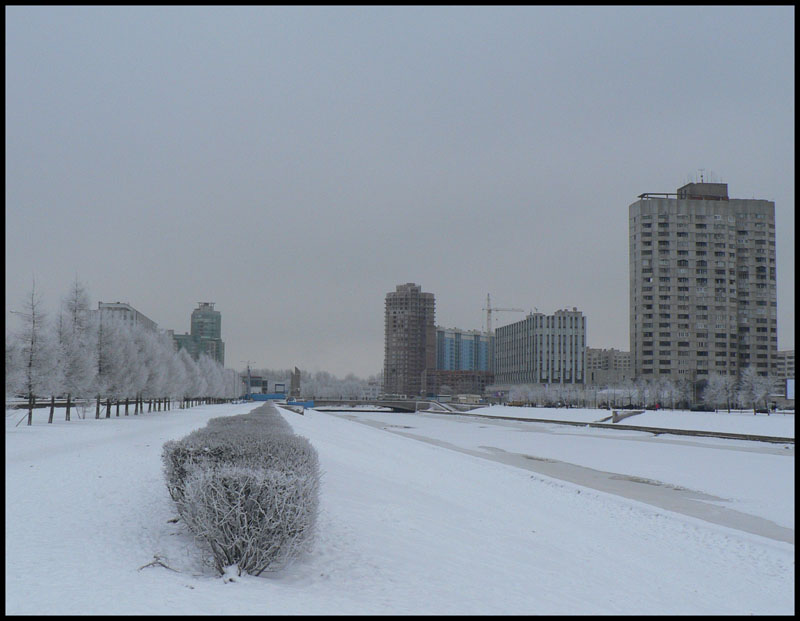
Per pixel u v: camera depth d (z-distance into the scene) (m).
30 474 18.11
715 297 172.12
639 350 174.50
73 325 52.19
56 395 48.25
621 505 24.89
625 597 12.23
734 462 49.41
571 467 44.97
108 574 9.19
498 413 154.50
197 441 13.66
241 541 9.77
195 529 10.45
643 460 50.50
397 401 189.12
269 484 10.02
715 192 180.62
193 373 102.00
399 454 38.72
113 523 12.55
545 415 131.88
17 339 42.47
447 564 12.59
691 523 21.52
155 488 16.25
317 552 11.73
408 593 10.27
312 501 10.71
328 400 183.88
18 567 9.20
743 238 175.75
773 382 131.75
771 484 36.25
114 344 56.62
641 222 175.38
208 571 10.01
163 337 84.06
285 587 9.57
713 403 136.75
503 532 17.31
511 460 49.25
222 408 104.06
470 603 10.18
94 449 25.67
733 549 17.94
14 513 12.81
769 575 15.31
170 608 7.85
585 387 192.50
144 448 26.11
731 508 27.88
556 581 12.73
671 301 172.00
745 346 174.12
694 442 73.31
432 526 16.16
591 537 18.41
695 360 170.50
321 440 36.75
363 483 20.95
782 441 72.25
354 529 13.99
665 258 172.62
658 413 102.25
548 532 18.44
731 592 13.66
